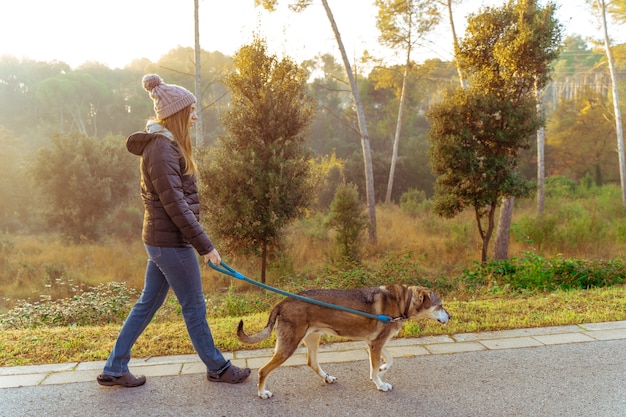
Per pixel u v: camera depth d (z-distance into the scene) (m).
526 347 4.70
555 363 4.29
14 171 26.34
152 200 3.65
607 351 4.55
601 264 10.56
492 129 11.84
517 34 11.65
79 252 17.31
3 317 7.96
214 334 5.21
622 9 22.44
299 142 11.90
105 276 14.31
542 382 3.91
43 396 3.68
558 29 11.55
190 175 3.75
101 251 17.41
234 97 11.70
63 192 20.38
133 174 22.78
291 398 3.68
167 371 4.16
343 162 34.06
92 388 3.83
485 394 3.71
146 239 3.70
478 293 9.34
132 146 3.64
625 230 15.94
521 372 4.11
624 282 9.92
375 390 3.82
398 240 18.02
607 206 23.27
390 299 4.04
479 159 12.03
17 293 12.80
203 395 3.71
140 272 14.47
